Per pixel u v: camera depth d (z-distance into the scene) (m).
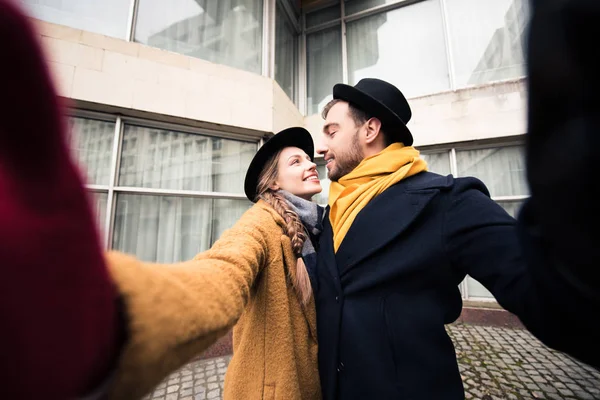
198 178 3.93
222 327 0.46
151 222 3.61
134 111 3.44
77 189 0.21
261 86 4.29
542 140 0.30
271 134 4.28
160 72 3.59
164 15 3.90
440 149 4.71
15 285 0.17
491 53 4.74
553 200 0.30
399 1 5.46
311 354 0.96
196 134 3.99
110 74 3.31
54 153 0.19
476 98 4.48
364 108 1.17
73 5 3.33
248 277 0.65
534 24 0.28
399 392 0.76
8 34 0.16
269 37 4.82
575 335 0.36
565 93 0.26
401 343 0.80
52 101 0.18
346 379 0.84
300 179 1.27
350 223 1.01
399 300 0.85
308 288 0.98
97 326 0.24
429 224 0.86
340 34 6.00
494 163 4.49
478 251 0.73
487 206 0.80
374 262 0.89
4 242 0.16
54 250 0.19
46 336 0.18
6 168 0.18
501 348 3.03
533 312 0.48
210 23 4.29
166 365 0.35
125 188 3.43
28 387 0.17
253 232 0.90
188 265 0.53
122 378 0.29
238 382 0.92
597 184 0.26
